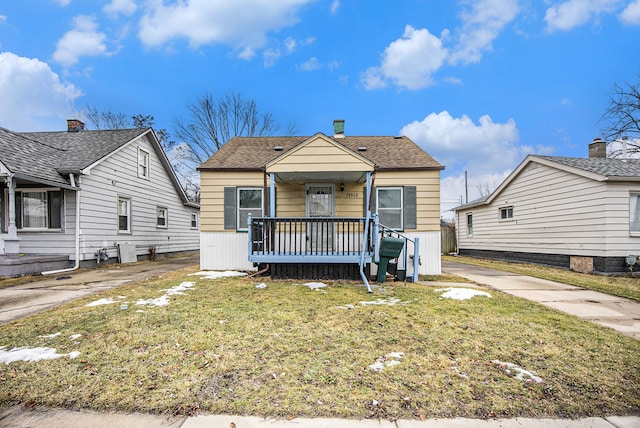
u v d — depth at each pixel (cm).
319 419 237
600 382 290
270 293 629
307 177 871
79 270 989
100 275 884
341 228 937
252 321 450
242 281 760
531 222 1246
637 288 731
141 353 343
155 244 1492
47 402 256
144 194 1403
